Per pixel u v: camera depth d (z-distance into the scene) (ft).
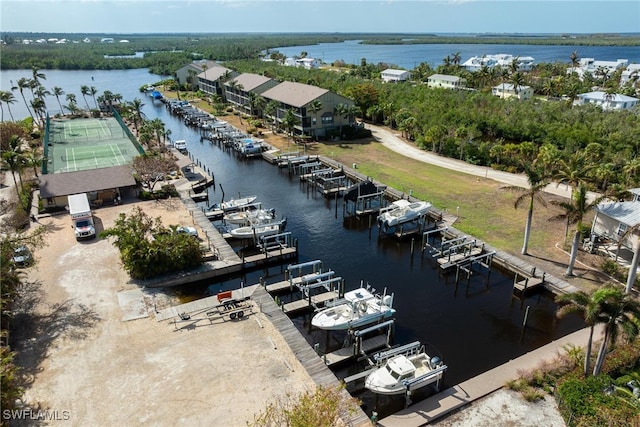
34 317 104.06
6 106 402.31
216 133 289.74
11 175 202.39
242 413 78.64
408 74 515.09
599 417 72.69
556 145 225.76
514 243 142.72
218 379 86.43
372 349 101.04
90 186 168.04
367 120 326.03
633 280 108.37
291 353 94.27
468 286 128.47
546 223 156.35
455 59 590.96
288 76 455.22
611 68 600.39
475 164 224.53
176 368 89.04
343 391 83.46
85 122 320.70
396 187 192.13
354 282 130.31
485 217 161.99
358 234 161.17
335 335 108.27
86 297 112.47
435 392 89.10
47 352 92.58
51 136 276.62
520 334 107.45
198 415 78.13
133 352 93.30
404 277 133.18
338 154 242.78
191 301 115.65
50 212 162.20
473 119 264.52
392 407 85.87
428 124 259.39
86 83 551.59
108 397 81.56
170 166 189.67
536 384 86.33
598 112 270.46
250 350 94.79
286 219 170.91
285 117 270.67
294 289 124.57
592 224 139.13
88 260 130.00
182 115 357.00
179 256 123.44
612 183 177.88
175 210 167.53
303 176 212.02
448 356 99.66
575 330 108.58
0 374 72.08
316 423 64.85
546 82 415.44
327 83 408.87
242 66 548.72
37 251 134.00
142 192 177.06
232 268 130.41
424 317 114.11
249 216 159.43
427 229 161.99
